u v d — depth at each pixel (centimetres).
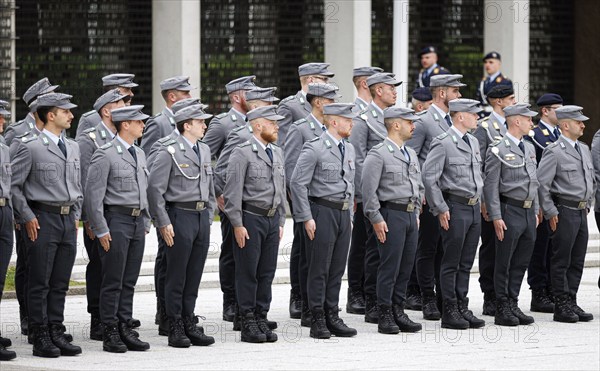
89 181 1730
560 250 2044
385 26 3650
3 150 1684
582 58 3916
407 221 1909
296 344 1795
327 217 1845
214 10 3528
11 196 1703
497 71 3123
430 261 2055
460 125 1975
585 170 2062
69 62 3381
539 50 3894
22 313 1861
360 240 2088
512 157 2003
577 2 3906
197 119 1798
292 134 2017
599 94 3906
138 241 1766
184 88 2020
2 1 3158
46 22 3359
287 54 3591
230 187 1814
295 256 2034
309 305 1862
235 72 3556
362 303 2100
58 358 1673
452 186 1953
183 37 3291
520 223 2000
